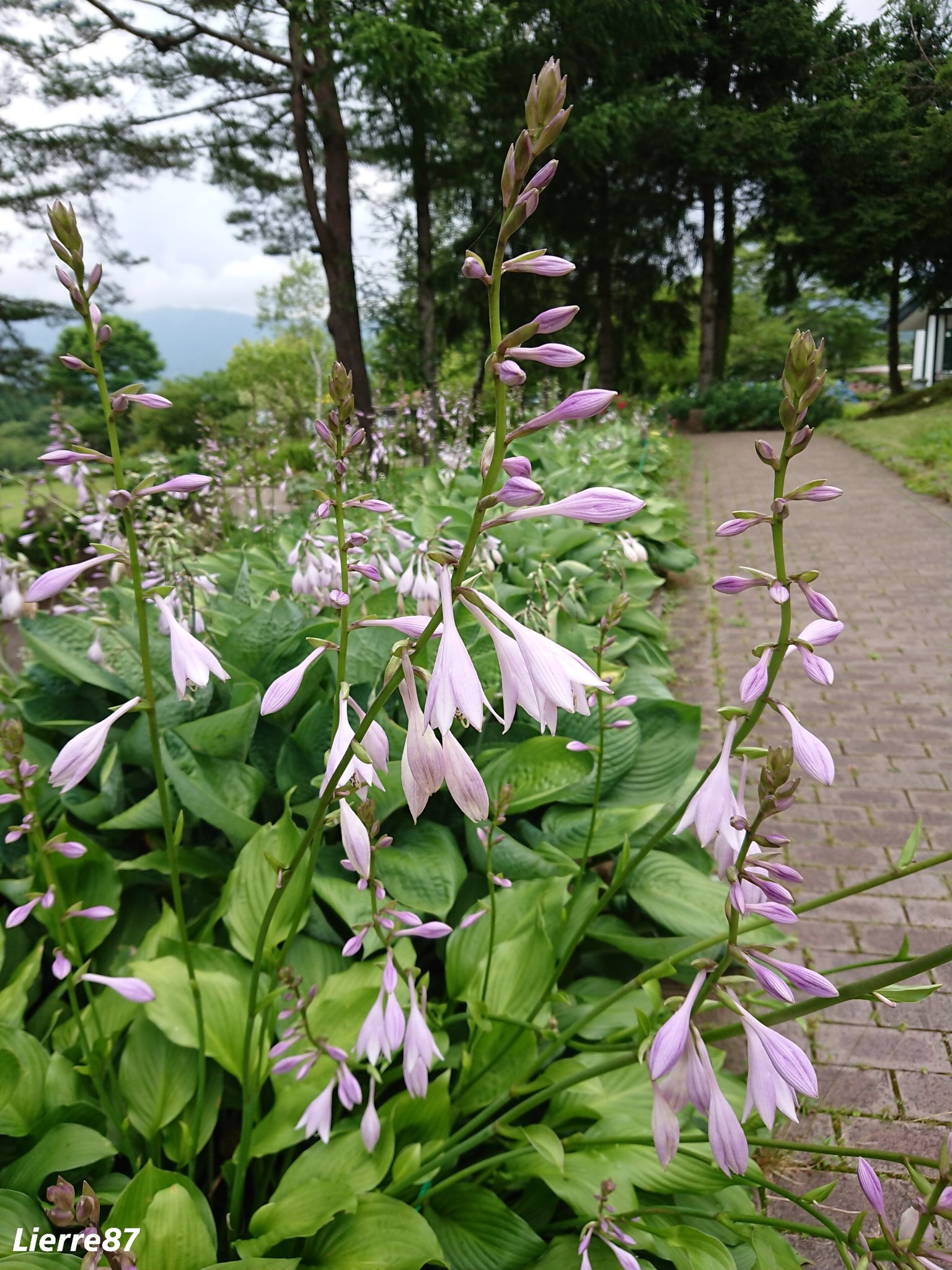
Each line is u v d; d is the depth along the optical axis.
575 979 2.60
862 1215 1.23
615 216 22.70
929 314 28.00
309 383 34.12
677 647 6.02
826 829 3.77
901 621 6.29
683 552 7.36
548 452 9.00
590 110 18.86
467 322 21.77
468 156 19.50
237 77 15.16
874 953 2.98
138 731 2.78
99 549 1.36
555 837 2.77
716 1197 1.92
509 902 2.43
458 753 1.01
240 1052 1.97
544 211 21.34
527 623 3.21
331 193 15.44
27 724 3.09
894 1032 2.62
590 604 5.30
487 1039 2.08
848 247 22.61
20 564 3.31
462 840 2.84
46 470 3.92
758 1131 2.17
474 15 14.23
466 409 8.74
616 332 26.52
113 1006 2.17
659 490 10.12
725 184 22.19
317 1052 1.63
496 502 0.99
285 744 2.75
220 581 4.72
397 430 8.87
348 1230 1.69
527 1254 1.79
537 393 14.70
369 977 2.13
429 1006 2.14
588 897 2.50
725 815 1.21
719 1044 2.57
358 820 1.29
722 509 10.57
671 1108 1.09
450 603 1.01
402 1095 1.90
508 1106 2.02
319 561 3.20
